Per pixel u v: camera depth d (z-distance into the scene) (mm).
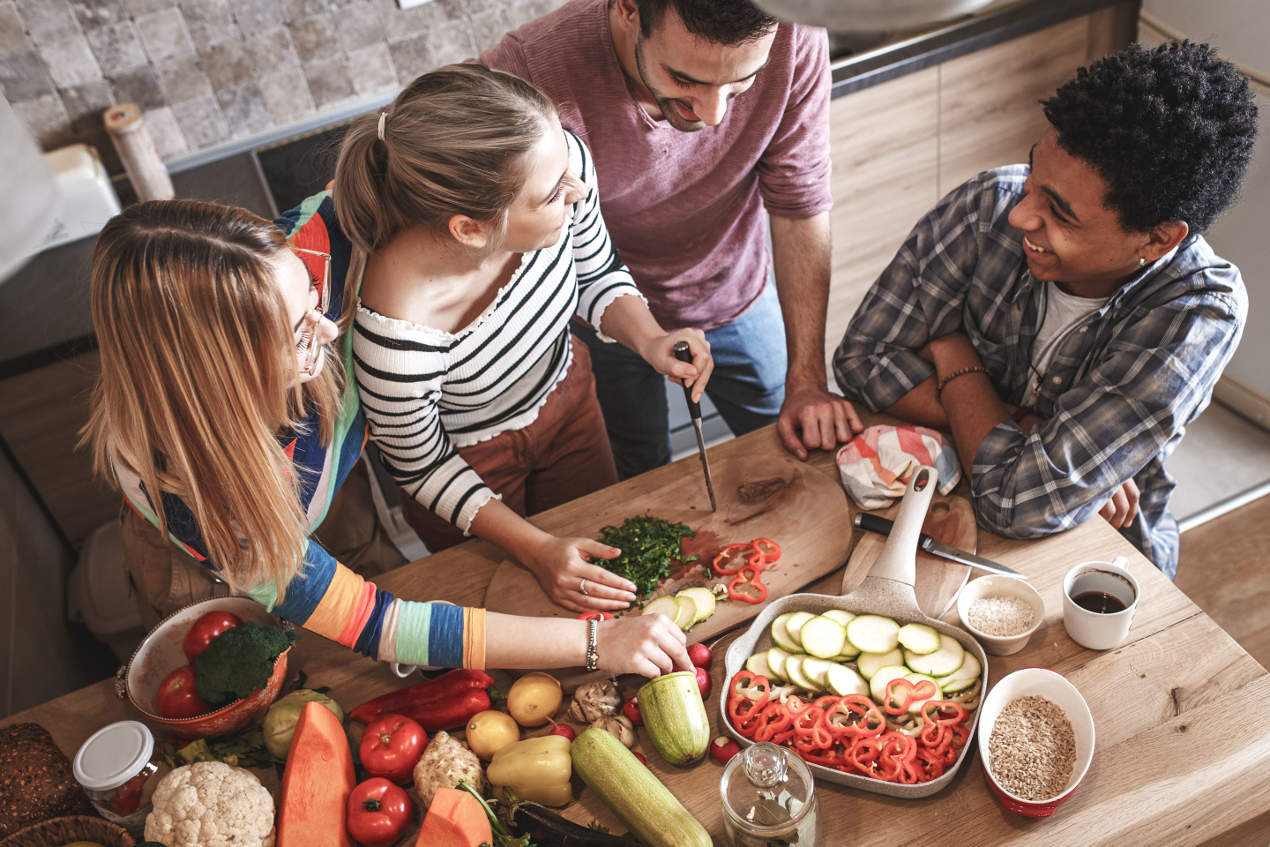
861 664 1243
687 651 1286
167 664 1319
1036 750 1135
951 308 1642
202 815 1099
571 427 1815
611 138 1682
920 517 1389
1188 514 2482
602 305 1632
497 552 1509
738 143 1769
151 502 1146
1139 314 1408
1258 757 1114
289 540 1136
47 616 2311
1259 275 2469
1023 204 1347
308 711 1199
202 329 1000
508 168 1141
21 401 2186
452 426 1642
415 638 1259
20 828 1194
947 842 1091
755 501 1506
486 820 1118
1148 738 1147
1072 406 1400
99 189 2301
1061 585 1336
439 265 1282
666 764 1203
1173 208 1239
